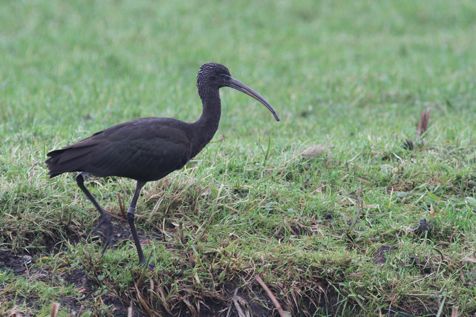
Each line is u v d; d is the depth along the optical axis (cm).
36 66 2081
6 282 995
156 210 1109
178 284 1012
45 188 1119
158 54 2233
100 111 1636
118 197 1108
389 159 1320
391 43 2367
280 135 1505
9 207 1077
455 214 1159
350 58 2203
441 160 1301
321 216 1147
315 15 2658
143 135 999
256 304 1016
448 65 2091
